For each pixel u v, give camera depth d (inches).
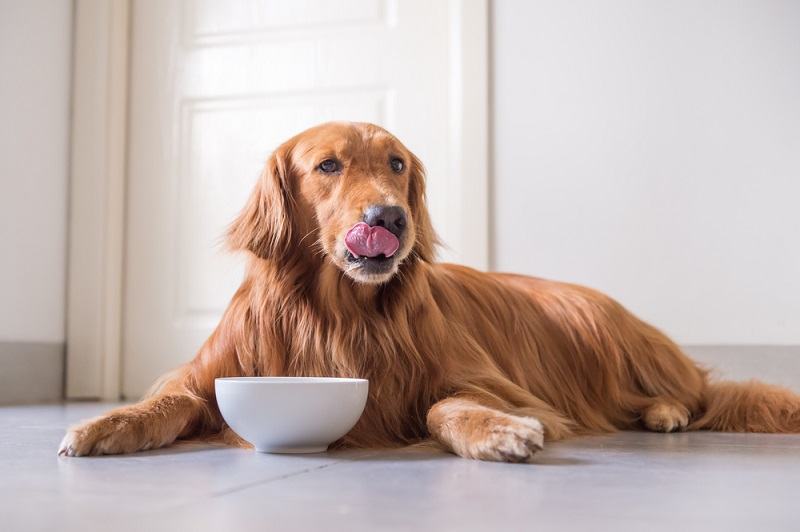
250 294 76.6
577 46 132.4
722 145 127.0
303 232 74.8
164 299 149.5
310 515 43.8
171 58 151.5
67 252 150.6
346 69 142.8
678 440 79.7
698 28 128.3
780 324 124.3
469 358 80.3
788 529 40.8
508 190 134.2
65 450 64.9
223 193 147.6
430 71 138.5
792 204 124.6
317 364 74.2
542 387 90.4
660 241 128.5
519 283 98.3
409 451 67.8
